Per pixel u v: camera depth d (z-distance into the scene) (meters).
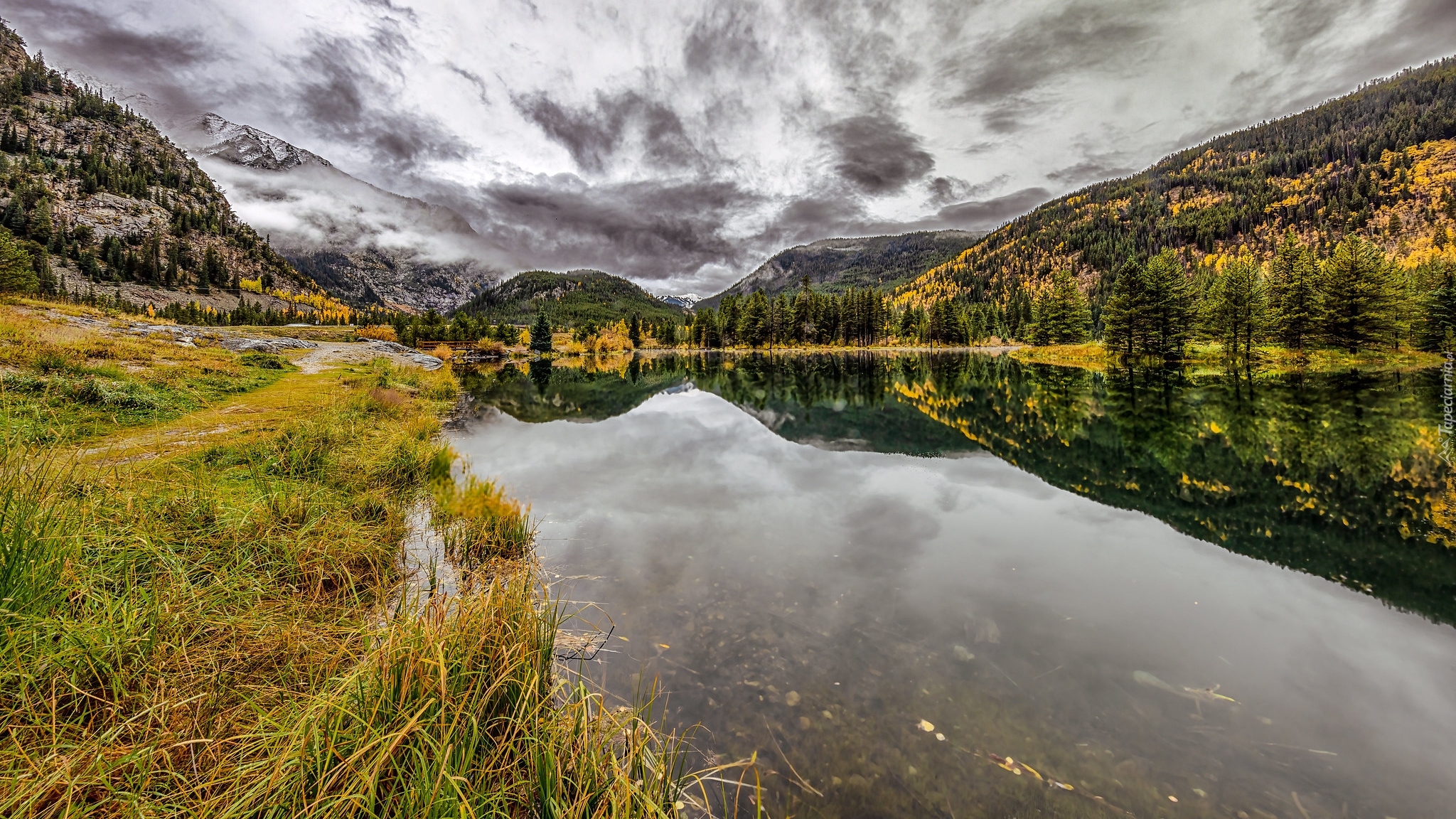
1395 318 35.28
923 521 7.04
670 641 4.02
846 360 58.75
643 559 5.63
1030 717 3.24
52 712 2.02
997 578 5.26
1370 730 3.15
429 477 7.61
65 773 1.83
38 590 2.50
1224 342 41.06
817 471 9.98
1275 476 9.58
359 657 2.96
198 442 7.46
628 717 3.08
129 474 4.50
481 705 2.51
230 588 3.37
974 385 28.39
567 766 2.46
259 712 2.32
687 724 3.12
